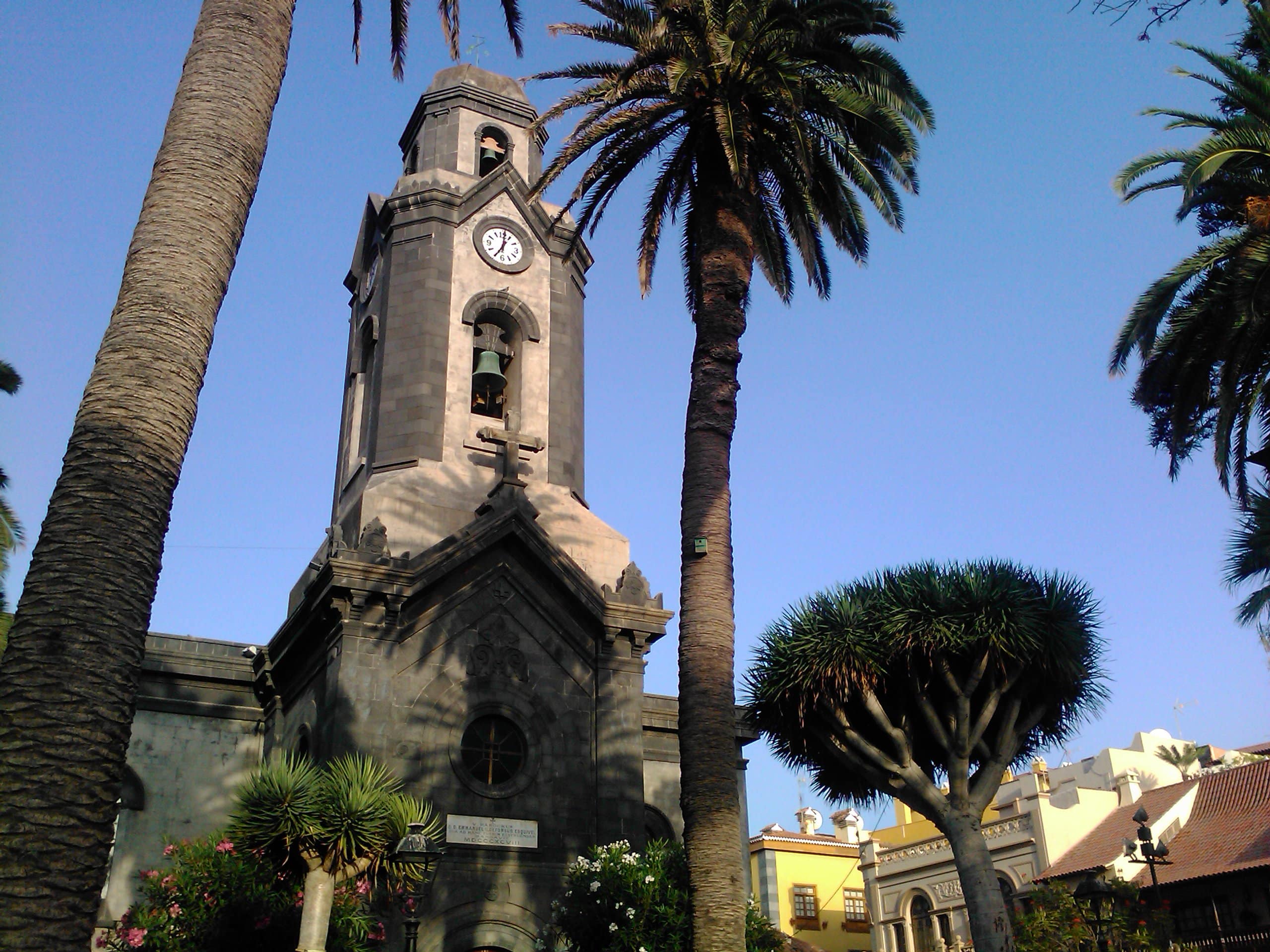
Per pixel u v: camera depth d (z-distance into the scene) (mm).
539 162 40438
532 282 37438
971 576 25922
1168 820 46656
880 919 56031
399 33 23438
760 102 24219
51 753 10641
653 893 23906
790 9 23781
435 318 35375
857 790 28359
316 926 17953
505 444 34250
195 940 21359
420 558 30109
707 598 21000
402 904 23828
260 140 15109
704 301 23469
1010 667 25734
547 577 31891
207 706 33531
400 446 33750
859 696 26625
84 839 10578
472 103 39625
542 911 28406
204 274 13703
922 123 25719
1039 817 49719
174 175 14133
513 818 29078
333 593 29172
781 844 62094
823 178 25969
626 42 25672
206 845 22969
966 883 24203
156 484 12352
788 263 27344
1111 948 29312
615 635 32062
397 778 26188
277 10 15984
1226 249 24609
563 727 30766
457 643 30281
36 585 11422
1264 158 23656
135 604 11742
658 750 36906
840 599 27000
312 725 29812
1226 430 24391
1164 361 26719
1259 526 26312
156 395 12680
